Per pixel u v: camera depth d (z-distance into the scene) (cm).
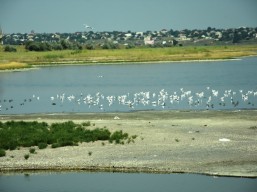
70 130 4925
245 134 4631
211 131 4797
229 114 5847
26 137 4666
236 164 3778
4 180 3734
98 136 4616
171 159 3938
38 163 3991
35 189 3497
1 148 4403
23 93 9088
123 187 3494
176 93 8356
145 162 3897
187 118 5609
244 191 3291
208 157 3947
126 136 4638
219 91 8512
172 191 3369
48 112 6612
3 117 6197
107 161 3953
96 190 3441
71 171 3884
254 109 6284
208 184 3450
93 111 6575
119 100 7362
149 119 5612
